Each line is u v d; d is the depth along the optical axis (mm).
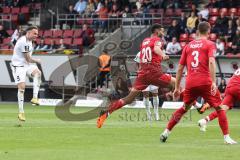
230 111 61812
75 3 87750
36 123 43000
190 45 30750
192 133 36312
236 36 70812
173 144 30469
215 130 38312
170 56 70125
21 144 30094
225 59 68875
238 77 35031
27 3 89500
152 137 33781
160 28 38781
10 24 87375
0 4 90500
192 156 25859
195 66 30500
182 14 75875
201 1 81875
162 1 81562
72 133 35594
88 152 27094
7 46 82438
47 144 30141
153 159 24891
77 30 81188
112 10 82688
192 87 30547
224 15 75312
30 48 44031
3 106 65938
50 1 87688
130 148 28672
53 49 78188
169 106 62844
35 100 46812
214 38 72750
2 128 38344
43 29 86438
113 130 37688
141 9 81375
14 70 44094
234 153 26875
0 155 25938
